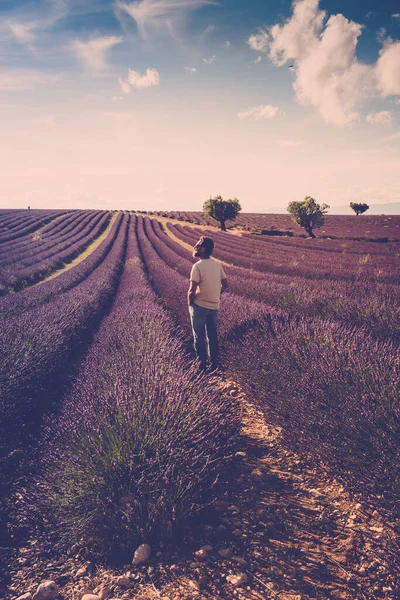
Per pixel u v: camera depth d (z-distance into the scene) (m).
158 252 26.45
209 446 2.42
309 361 3.12
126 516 1.99
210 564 1.79
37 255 22.80
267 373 3.34
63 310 6.78
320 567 1.71
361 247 27.44
